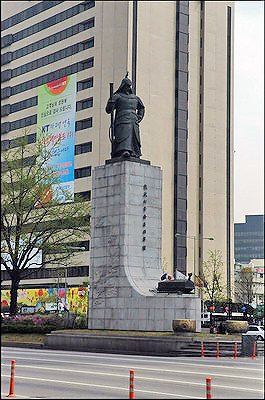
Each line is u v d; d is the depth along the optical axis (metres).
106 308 48.28
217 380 26.00
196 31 132.75
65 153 125.19
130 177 48.56
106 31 121.81
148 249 48.66
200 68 132.50
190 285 46.06
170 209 123.44
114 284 48.00
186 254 123.94
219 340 41.84
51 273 117.06
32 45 138.38
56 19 133.50
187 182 126.56
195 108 130.38
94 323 48.91
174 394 21.59
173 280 46.47
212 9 134.88
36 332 54.75
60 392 21.98
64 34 131.00
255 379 26.52
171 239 122.88
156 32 124.75
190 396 21.11
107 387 23.41
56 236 71.81
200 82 132.12
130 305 46.84
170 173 124.38
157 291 46.50
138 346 42.19
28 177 64.31
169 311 45.12
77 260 115.75
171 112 125.94
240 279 159.25
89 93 122.75
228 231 131.62
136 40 121.12
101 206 49.72
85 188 120.19
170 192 123.94
